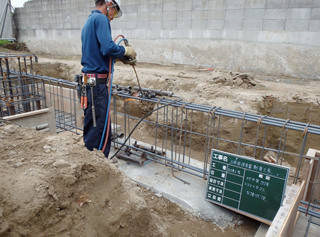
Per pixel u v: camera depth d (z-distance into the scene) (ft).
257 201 9.36
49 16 48.70
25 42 54.90
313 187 9.25
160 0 34.71
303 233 9.13
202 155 19.08
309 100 20.10
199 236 9.11
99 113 10.59
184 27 33.65
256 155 19.39
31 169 5.55
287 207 6.95
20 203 4.76
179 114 20.62
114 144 13.91
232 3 29.37
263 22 27.96
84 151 6.75
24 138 6.88
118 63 36.63
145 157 12.84
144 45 37.86
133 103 25.41
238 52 30.25
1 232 4.22
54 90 18.57
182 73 28.73
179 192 10.88
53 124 14.62
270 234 5.99
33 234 4.59
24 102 14.80
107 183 6.22
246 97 20.77
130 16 38.17
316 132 8.59
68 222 5.05
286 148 20.45
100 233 5.41
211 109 10.67
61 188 5.36
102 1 10.27
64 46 48.34
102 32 9.57
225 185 9.85
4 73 15.93
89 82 10.20
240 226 9.74
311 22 25.49
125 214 5.92
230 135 18.88
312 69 26.35
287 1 26.18
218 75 24.72
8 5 53.72
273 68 28.48
